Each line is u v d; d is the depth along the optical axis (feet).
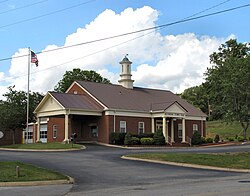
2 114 185.98
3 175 63.00
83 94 167.02
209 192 44.55
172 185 54.19
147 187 53.01
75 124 167.12
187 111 182.19
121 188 52.90
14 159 92.63
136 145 149.69
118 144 152.66
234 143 171.01
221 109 176.65
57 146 130.82
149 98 183.11
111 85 180.45
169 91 205.16
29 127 203.51
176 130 179.52
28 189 54.19
